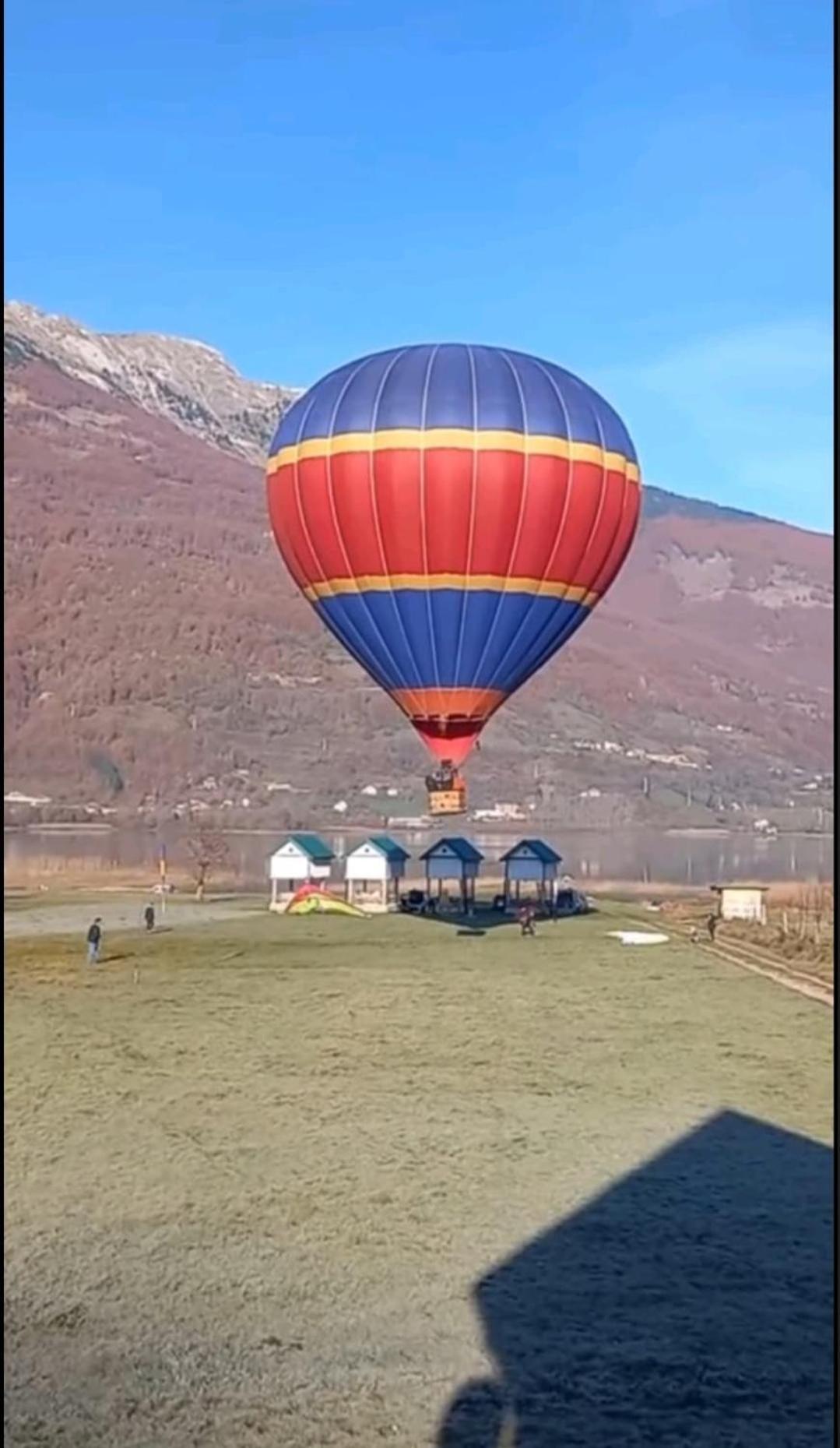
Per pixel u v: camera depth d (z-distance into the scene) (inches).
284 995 1072.8
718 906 1818.4
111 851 3671.3
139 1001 1044.5
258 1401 367.9
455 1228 508.1
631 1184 564.7
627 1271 465.1
